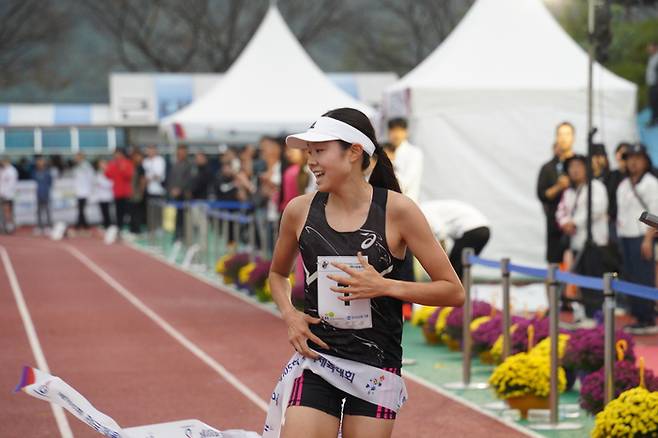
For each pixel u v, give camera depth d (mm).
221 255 36062
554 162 20812
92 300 25078
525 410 12781
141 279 29906
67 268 33281
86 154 58250
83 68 78125
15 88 78562
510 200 26047
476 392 14422
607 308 11164
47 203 51500
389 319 7395
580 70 26531
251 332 19938
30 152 58094
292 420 7293
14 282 29203
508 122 26047
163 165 44906
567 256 20297
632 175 18891
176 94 54469
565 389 13914
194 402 13859
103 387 14805
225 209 37594
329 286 7355
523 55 26828
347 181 7402
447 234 20281
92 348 18156
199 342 18781
